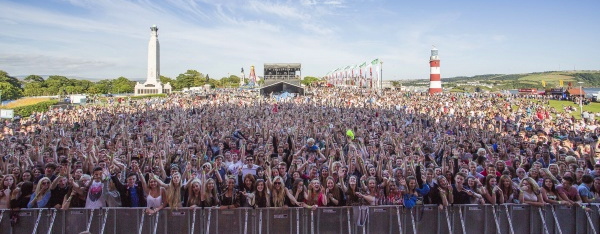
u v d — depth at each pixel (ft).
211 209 31.55
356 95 260.01
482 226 31.96
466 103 195.31
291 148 51.96
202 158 47.42
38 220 30.68
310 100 220.23
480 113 150.20
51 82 498.69
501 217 32.12
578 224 32.22
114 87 533.96
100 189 31.50
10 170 38.19
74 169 40.40
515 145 61.82
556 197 33.37
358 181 38.70
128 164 45.85
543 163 47.39
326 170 36.78
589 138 79.36
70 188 32.04
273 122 99.86
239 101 220.84
